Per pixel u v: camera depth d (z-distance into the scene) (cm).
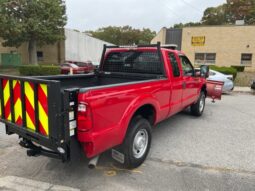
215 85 852
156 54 455
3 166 361
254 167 375
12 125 310
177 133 538
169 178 337
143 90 355
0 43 3156
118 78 511
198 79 622
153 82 384
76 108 256
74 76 470
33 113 278
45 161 379
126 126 320
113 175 342
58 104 242
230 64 2662
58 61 3250
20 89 288
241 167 374
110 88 286
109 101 284
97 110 268
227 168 369
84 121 256
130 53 493
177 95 487
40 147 310
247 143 480
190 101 587
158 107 406
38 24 2653
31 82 268
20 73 1927
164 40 2916
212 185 320
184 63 540
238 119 675
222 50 2672
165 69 441
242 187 316
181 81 500
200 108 690
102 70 544
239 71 2550
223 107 858
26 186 310
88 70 2122
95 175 341
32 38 2830
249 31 2558
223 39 2653
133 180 330
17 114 304
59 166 365
